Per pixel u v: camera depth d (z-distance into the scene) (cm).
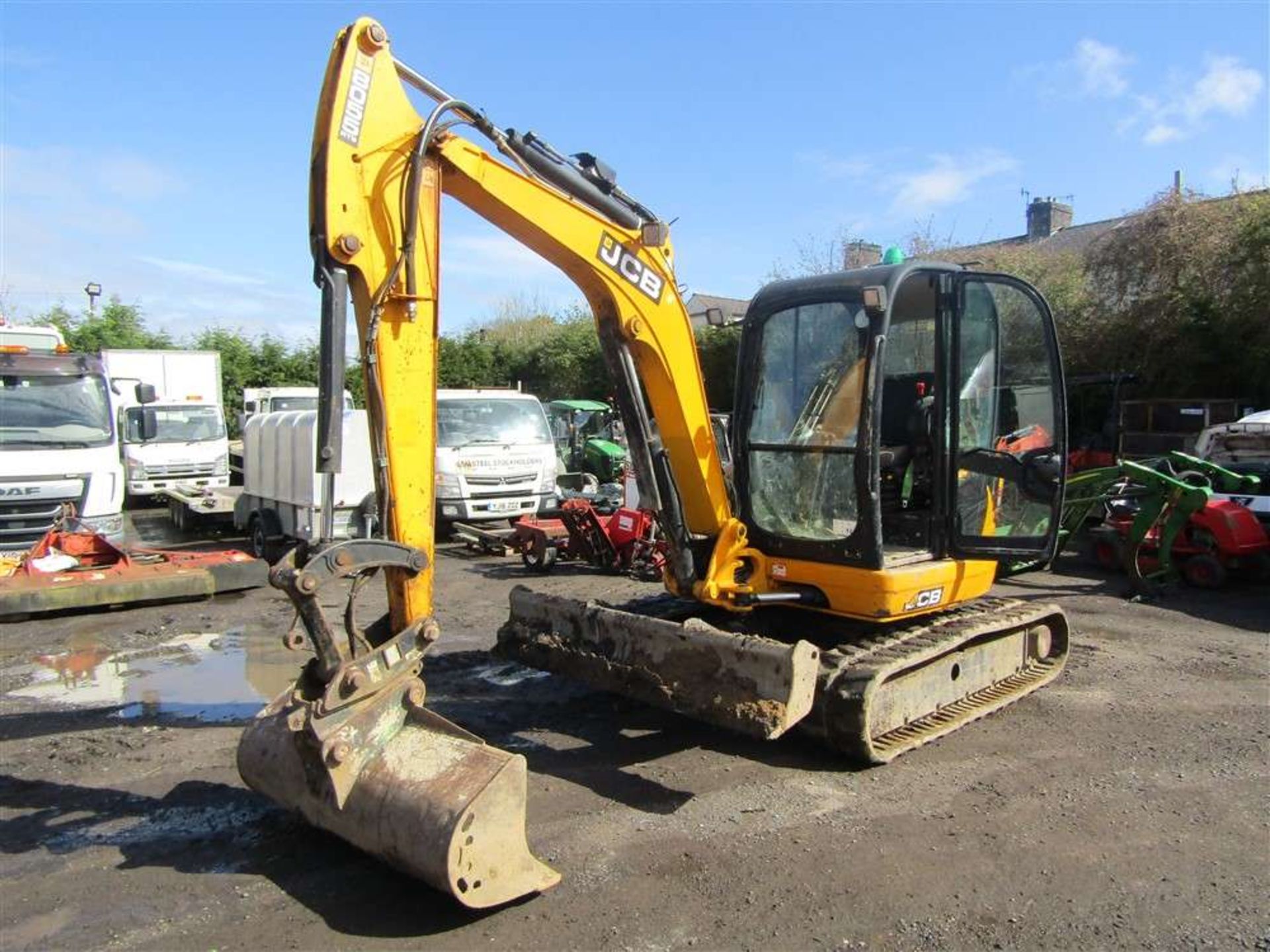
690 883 366
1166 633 776
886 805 439
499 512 1247
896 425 568
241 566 920
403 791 339
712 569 514
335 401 355
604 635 507
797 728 491
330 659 344
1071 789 459
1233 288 1462
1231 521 940
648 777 473
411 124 385
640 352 489
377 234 375
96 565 934
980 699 573
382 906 349
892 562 501
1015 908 350
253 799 442
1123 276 1612
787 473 521
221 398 2120
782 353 524
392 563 362
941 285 510
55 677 651
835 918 343
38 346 1223
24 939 326
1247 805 442
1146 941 329
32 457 983
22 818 422
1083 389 1644
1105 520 1102
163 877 369
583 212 450
